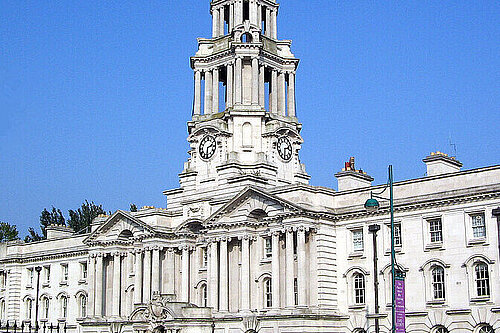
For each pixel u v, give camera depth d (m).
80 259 116.94
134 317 94.94
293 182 105.50
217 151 103.44
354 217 86.62
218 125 104.00
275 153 103.81
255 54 105.81
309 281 85.75
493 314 73.88
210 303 92.81
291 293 84.56
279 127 104.31
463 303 76.31
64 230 129.75
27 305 123.88
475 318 75.12
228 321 89.81
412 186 82.56
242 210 91.94
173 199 107.06
